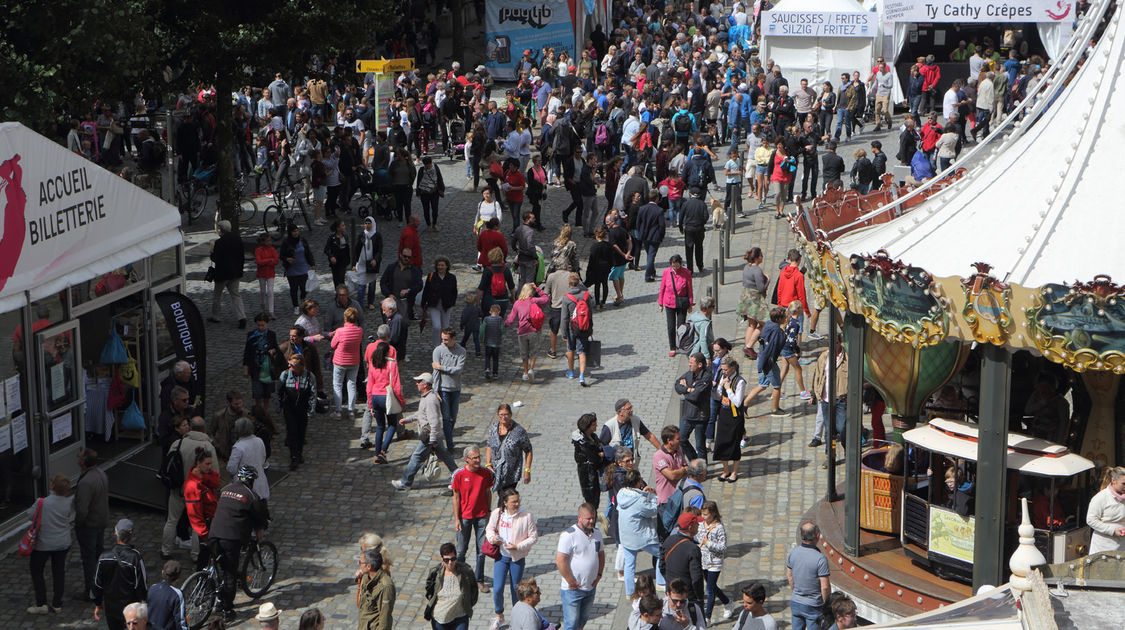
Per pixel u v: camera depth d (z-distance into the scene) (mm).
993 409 19875
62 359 27219
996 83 54500
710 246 44406
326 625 22391
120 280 28734
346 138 47125
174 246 30500
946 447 20891
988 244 21453
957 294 19812
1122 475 19453
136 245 29062
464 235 45656
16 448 25766
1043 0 58375
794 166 46438
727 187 45812
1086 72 22516
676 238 45938
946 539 21266
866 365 22656
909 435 21484
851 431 22391
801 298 33938
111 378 29266
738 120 56062
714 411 28422
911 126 48469
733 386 27031
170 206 30328
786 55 60750
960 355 22078
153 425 29750
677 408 31453
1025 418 22781
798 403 31750
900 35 60750
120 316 29406
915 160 46438
